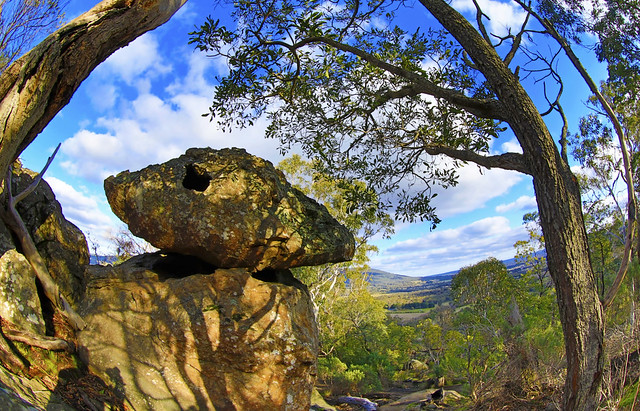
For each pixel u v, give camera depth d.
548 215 4.47
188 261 8.34
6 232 6.53
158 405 6.33
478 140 7.57
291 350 6.96
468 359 14.06
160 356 6.81
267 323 7.03
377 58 6.75
